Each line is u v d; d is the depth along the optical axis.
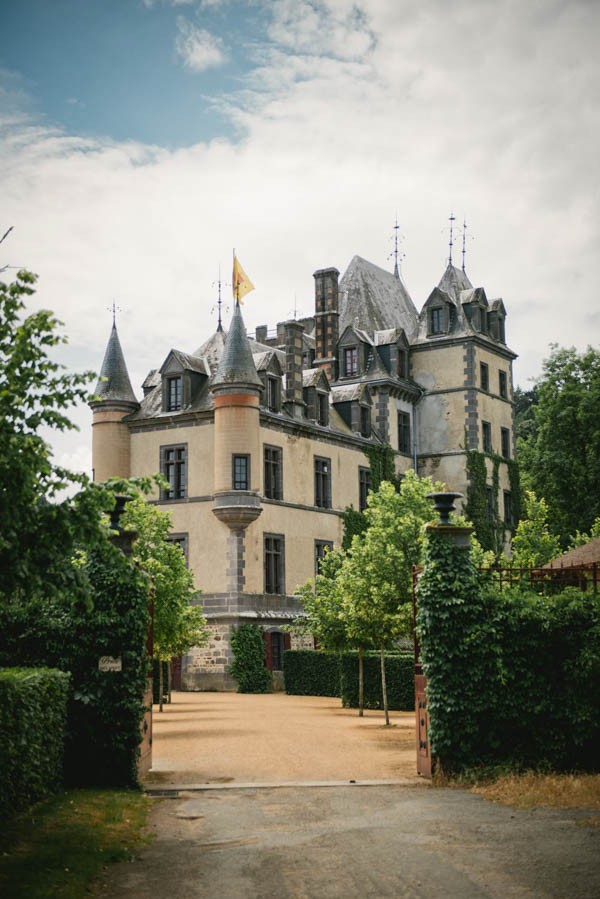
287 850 12.85
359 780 18.95
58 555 12.76
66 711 17.81
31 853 12.32
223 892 10.95
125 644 18.22
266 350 58.81
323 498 55.97
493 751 18.81
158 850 13.07
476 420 63.09
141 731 18.66
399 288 72.12
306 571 53.72
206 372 52.97
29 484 12.28
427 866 11.74
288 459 53.22
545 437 67.12
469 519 62.19
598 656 18.56
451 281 68.31
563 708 18.81
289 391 54.72
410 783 18.42
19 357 12.72
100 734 18.03
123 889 11.14
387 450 61.12
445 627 18.95
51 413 12.86
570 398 65.94
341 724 30.27
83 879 11.38
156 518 33.09
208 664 49.22
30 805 15.38
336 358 63.69
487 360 65.44
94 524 12.87
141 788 17.94
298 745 24.59
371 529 32.03
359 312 66.06
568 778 17.48
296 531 53.22
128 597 18.30
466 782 18.16
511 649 18.95
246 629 48.72
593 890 10.48
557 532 65.44
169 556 32.78
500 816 14.74
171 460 51.28
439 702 18.80
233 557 49.03
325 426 56.66
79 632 18.22
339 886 11.04
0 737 13.82
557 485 65.62
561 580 20.42
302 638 52.59
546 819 14.38
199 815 15.50
